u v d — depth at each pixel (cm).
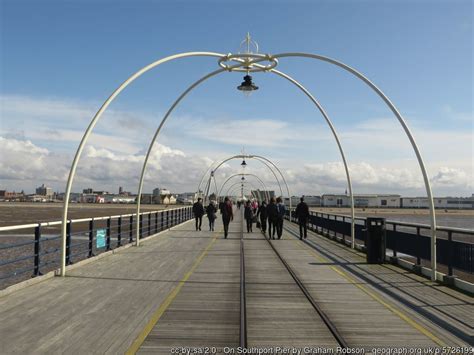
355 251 1634
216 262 1326
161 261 1341
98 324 654
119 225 1708
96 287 929
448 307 773
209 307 762
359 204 14812
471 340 595
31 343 568
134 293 871
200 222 2831
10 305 766
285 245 1850
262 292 898
